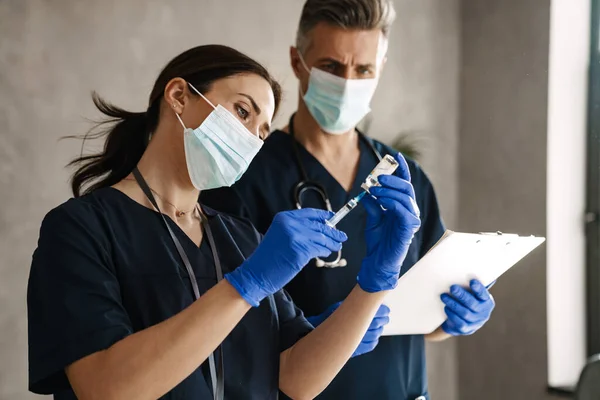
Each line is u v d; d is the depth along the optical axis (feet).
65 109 8.35
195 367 3.10
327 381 4.00
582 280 10.32
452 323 5.22
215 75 3.78
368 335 4.65
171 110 3.83
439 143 11.37
